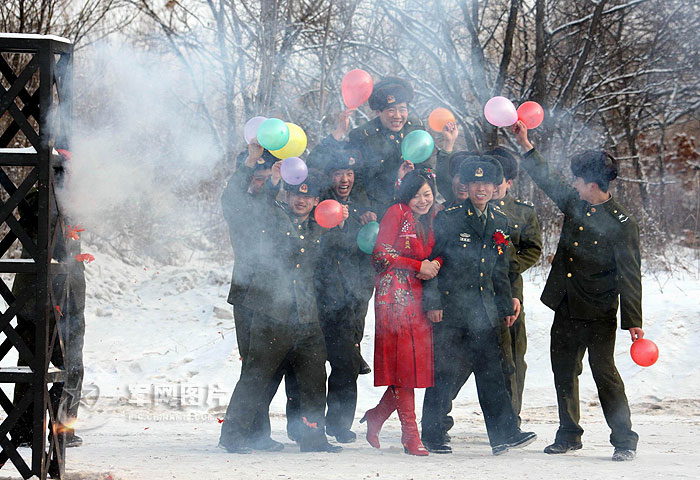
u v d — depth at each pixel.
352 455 10.33
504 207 11.86
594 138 36.91
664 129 39.56
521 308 11.98
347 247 11.49
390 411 10.95
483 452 10.97
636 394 17.30
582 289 10.62
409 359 10.48
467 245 10.62
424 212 10.66
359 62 33.19
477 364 10.62
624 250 10.50
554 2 35.19
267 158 10.88
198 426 13.99
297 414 11.52
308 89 33.59
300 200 10.77
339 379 11.64
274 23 29.78
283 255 10.57
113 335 23.27
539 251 12.06
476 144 32.34
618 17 36.03
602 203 10.66
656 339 18.98
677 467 9.41
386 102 12.14
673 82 36.78
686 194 38.81
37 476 7.46
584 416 15.55
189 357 20.67
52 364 8.09
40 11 27.05
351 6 32.16
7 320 7.43
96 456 10.05
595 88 34.44
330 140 11.91
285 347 10.54
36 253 7.45
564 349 10.83
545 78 33.12
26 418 8.26
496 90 32.16
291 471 8.83
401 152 12.08
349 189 11.57
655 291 21.95
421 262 10.51
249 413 10.51
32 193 10.34
